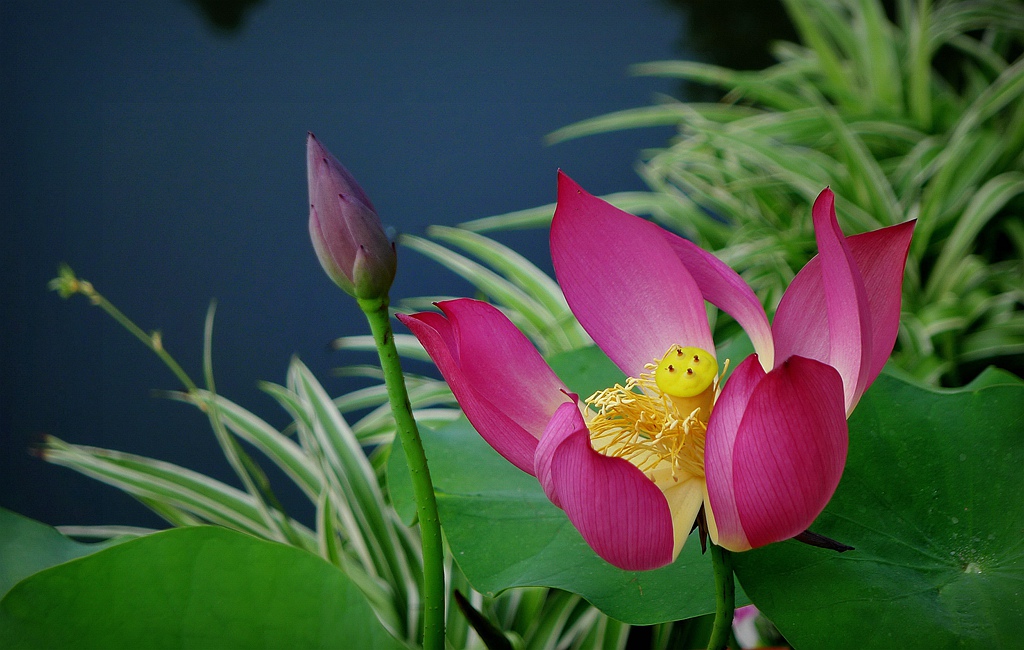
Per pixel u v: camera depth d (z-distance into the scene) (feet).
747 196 8.39
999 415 3.15
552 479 2.83
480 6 13.29
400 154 10.74
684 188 9.39
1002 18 9.66
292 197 10.41
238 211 10.27
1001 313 7.10
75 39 12.14
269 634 2.91
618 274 3.07
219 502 5.46
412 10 13.12
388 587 4.86
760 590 3.01
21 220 10.07
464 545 3.19
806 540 2.87
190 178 10.57
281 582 2.92
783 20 12.61
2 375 8.85
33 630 2.85
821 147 9.02
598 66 12.03
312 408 5.43
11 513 3.10
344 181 2.80
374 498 5.10
